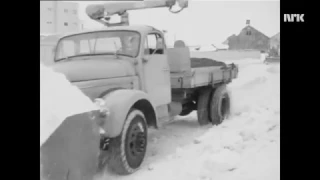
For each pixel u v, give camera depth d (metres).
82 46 4.77
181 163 4.03
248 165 3.72
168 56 5.48
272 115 6.16
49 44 4.97
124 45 4.58
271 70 13.78
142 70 4.52
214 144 4.52
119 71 4.16
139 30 4.60
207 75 6.05
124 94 3.74
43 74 2.89
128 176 3.69
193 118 7.56
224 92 6.71
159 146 5.00
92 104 3.10
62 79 3.04
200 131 6.07
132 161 3.74
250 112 6.84
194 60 7.76
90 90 3.64
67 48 4.84
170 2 5.50
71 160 2.71
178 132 6.01
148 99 4.07
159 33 4.98
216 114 6.49
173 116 5.61
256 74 12.50
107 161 3.60
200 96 6.50
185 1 5.56
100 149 3.41
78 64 3.95
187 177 3.55
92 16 5.76
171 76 5.36
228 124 5.81
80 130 2.82
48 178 2.50
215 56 17.14
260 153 4.12
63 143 2.63
